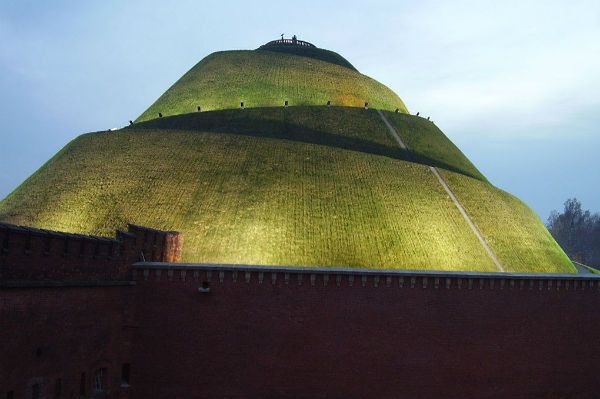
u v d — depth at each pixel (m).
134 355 32.81
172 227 52.50
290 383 33.12
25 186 65.50
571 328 36.81
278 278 33.50
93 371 29.28
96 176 60.25
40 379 24.62
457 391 34.59
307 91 87.81
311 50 104.88
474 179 71.62
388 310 34.19
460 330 35.00
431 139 80.50
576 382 36.62
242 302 33.28
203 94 87.44
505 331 35.66
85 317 28.36
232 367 32.97
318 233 53.53
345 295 33.88
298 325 33.41
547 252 67.56
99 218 54.38
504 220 66.12
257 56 94.38
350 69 97.44
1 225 22.20
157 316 33.00
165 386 32.72
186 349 32.88
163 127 73.31
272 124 71.81
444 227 58.91
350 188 59.59
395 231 55.91
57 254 25.86
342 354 33.56
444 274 34.97
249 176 58.69
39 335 24.56
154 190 56.94
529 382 35.78
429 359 34.41
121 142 65.31
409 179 63.91
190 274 33.28
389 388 33.78
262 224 53.28
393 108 94.94
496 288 35.81
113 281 30.86
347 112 77.56
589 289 37.47
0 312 22.11
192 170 59.31
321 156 63.22
